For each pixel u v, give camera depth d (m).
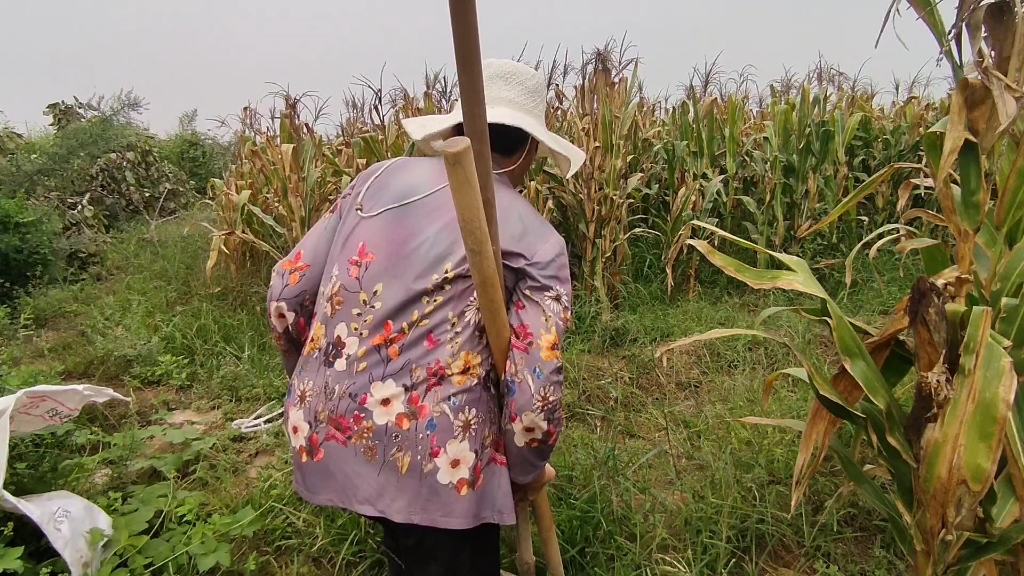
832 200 5.20
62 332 4.25
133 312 4.34
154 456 2.62
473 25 1.14
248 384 3.40
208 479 2.50
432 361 1.43
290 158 4.64
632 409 3.15
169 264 5.38
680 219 4.62
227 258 5.11
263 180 5.23
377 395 1.44
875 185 1.94
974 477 1.34
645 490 2.35
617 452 2.62
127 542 1.99
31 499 2.01
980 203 1.47
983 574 1.60
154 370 3.56
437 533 1.48
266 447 2.83
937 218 1.81
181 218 7.83
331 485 1.48
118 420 3.08
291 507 2.30
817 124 5.10
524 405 1.42
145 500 2.29
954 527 1.48
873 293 4.55
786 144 5.23
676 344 1.75
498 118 1.46
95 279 5.57
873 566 2.06
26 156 7.47
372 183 1.56
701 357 3.67
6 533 1.89
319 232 1.62
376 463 1.44
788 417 2.89
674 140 5.33
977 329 1.36
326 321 1.51
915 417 1.50
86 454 2.65
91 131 8.08
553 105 4.98
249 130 5.54
